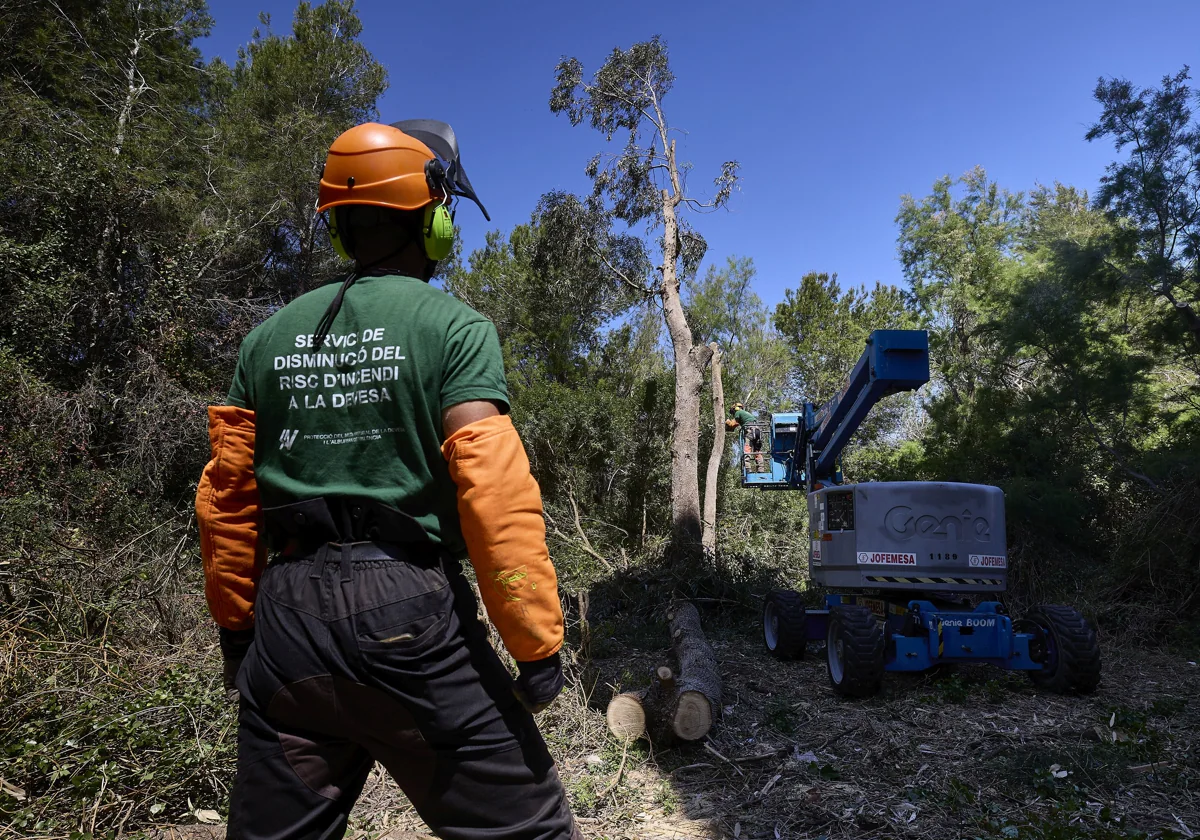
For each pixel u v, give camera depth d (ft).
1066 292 36.76
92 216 37.47
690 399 43.75
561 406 49.24
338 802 4.77
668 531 47.83
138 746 11.35
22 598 16.58
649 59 51.03
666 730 14.98
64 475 28.84
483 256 67.77
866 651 18.95
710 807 12.75
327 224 5.56
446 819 4.67
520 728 4.75
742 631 28.96
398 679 4.43
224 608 5.06
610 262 53.98
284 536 4.94
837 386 83.82
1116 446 35.88
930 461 41.37
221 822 10.73
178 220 41.24
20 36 47.09
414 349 4.70
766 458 34.09
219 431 5.00
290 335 4.95
